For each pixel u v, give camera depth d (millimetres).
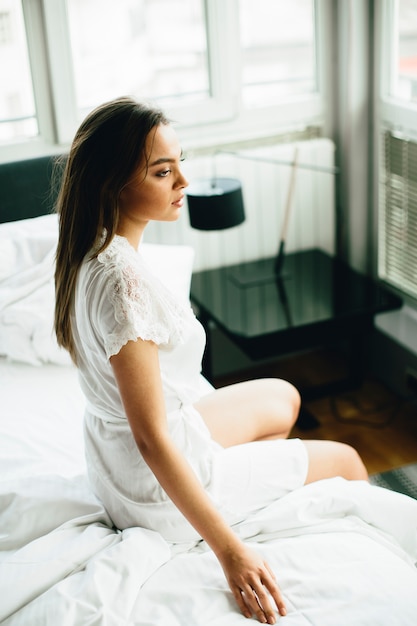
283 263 3090
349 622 1236
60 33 2656
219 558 1300
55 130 2787
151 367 1302
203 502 1301
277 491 1543
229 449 1582
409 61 2738
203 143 2961
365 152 3004
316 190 3105
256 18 2916
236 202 2721
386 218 2980
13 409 2031
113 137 1308
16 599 1314
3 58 2678
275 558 1373
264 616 1259
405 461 2635
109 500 1487
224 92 2924
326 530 1452
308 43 3014
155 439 1292
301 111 3051
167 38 2838
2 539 1463
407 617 1245
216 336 3166
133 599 1298
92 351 1387
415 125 2695
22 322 2225
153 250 2480
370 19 2826
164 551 1404
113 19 2754
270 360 3283
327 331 2689
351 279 2941
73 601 1267
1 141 2762
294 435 2801
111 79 2832
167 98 2924
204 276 3008
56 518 1489
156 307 1354
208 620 1268
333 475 1628
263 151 3000
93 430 1494
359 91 2914
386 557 1385
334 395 3014
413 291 2887
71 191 1356
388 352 3031
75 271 1378
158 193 1360
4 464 1785
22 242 2352
